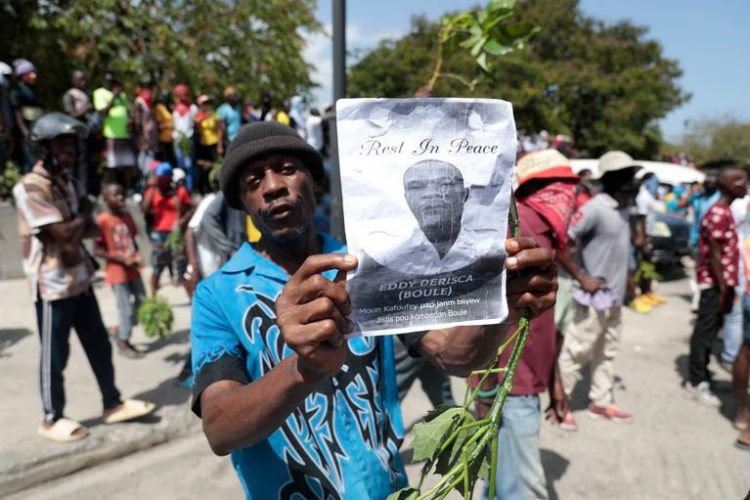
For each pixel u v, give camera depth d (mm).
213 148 9727
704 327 4906
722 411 4770
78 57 13352
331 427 1388
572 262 3873
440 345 1471
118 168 8914
